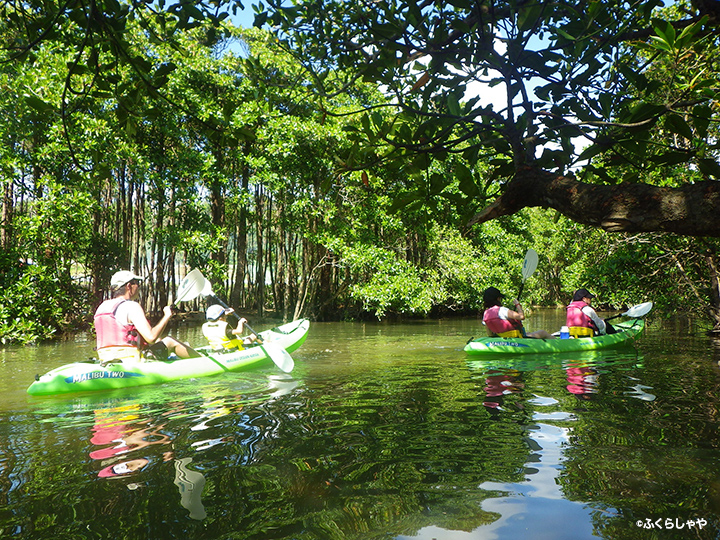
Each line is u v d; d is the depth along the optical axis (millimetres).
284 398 4215
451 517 1917
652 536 1746
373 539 1746
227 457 2646
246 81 14281
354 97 13711
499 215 2074
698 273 9250
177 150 15172
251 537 1771
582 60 1887
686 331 10070
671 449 2682
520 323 7703
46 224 11258
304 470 2441
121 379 4859
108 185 15641
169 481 2314
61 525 1878
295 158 15461
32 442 2992
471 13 1936
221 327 6367
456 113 1995
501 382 4824
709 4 1827
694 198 1479
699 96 1654
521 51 1808
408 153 2145
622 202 1623
